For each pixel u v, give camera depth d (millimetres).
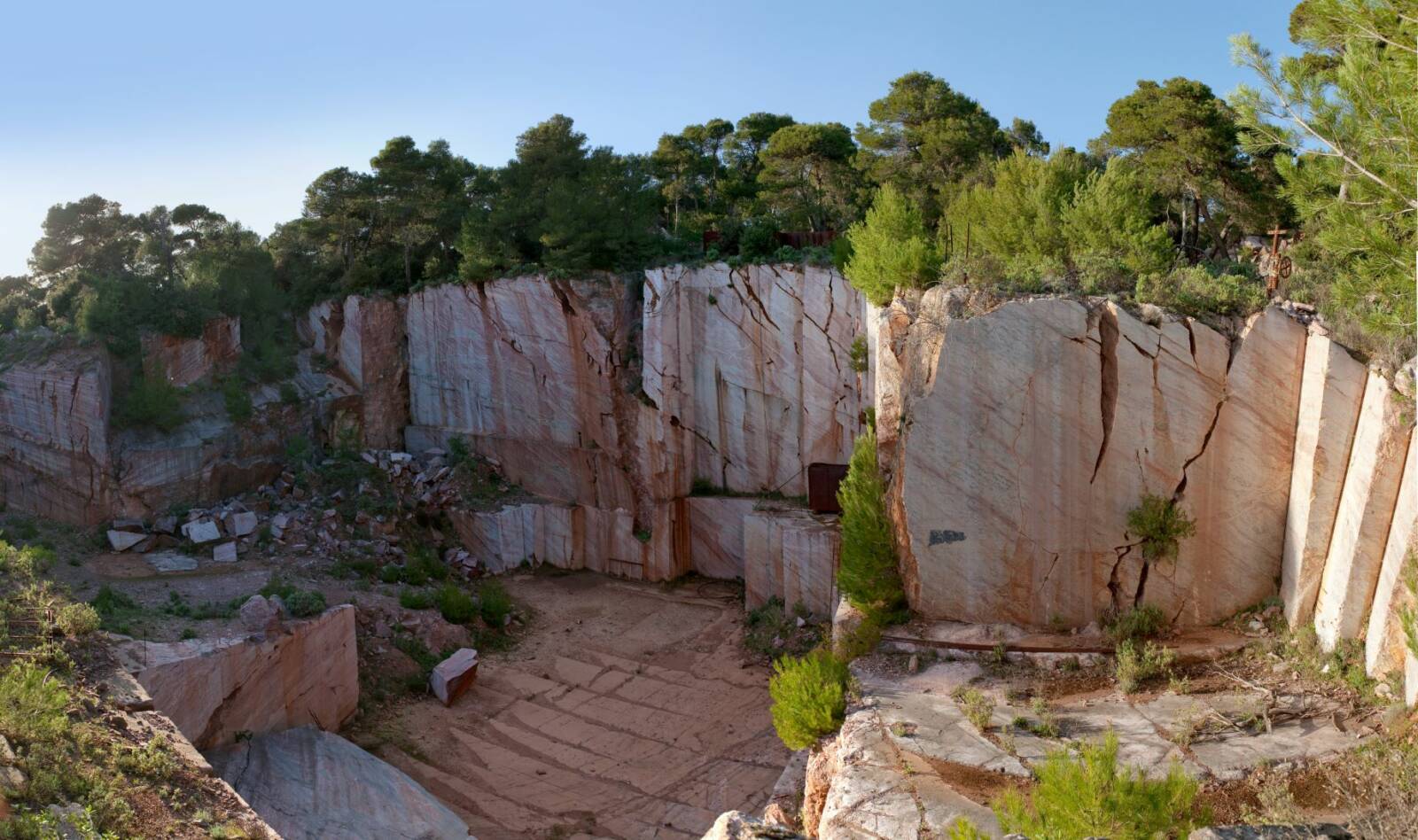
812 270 36625
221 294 43625
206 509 38906
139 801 16641
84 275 43688
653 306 39500
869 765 15648
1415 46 17859
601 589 40219
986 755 15609
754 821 11297
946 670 19000
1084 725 16453
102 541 36344
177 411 39719
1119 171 27734
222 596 31172
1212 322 19469
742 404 39312
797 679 18469
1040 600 20156
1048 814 11375
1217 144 34906
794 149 47625
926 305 22484
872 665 19484
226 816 17344
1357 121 18422
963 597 20547
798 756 21297
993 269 22859
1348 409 17547
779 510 36812
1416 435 15578
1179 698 17016
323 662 26828
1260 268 31656
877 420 22984
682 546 40594
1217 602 19375
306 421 44562
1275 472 18953
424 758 26688
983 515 20281
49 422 39250
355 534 39562
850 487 23141
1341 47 21391
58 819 14977
